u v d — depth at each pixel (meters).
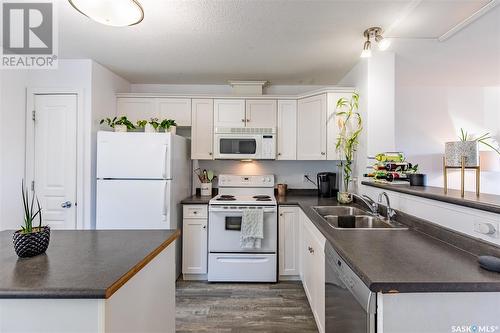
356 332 1.03
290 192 3.46
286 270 2.81
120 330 0.96
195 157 3.18
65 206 2.66
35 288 0.85
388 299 0.89
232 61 2.72
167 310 1.45
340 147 2.77
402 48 2.35
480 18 1.83
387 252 1.20
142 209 2.59
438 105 3.52
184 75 3.16
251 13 1.85
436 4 1.69
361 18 1.88
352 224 2.17
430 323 0.89
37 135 2.68
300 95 3.10
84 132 2.67
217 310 2.26
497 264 0.96
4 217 2.46
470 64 2.74
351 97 2.79
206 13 1.85
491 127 3.50
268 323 2.07
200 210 2.86
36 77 2.68
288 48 2.40
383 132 2.44
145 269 1.18
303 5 1.74
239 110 3.18
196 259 2.84
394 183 2.11
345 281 1.15
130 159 2.60
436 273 0.96
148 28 2.07
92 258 1.14
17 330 0.86
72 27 2.06
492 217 1.12
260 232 2.67
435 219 1.49
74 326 0.85
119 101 3.14
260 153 3.06
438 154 3.49
